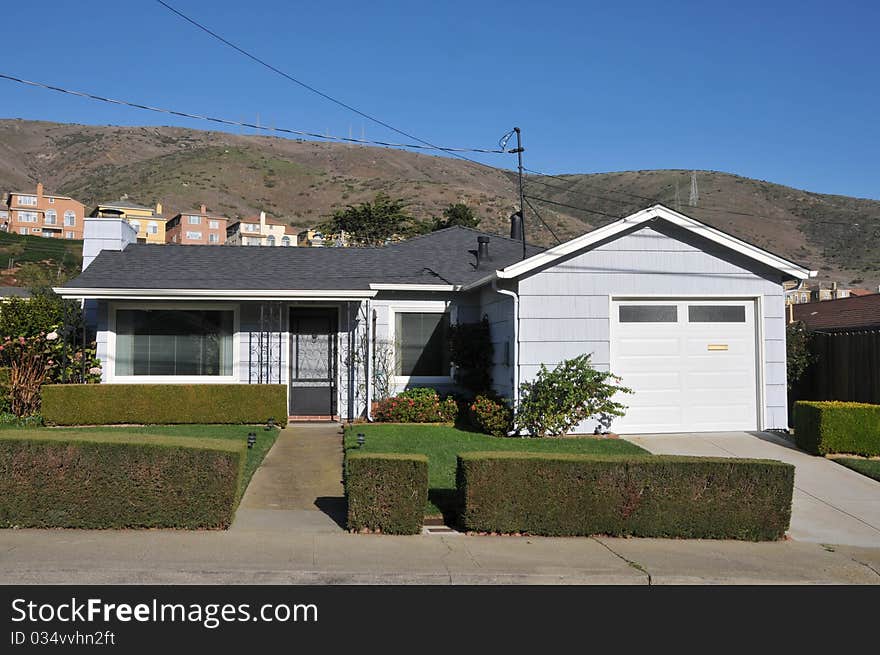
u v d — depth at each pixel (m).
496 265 17.86
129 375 15.23
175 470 8.42
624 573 7.24
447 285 15.71
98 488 8.36
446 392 15.91
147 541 7.90
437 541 8.23
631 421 13.55
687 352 13.76
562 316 13.38
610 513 8.67
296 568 7.07
